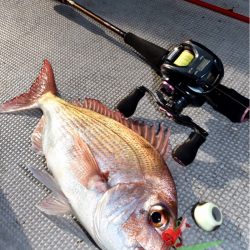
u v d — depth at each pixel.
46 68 0.53
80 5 0.64
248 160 0.53
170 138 0.54
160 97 0.51
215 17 0.69
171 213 0.40
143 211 0.40
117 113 0.49
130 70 0.62
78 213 0.43
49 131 0.48
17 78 0.61
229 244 0.47
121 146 0.45
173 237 0.39
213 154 0.54
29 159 0.53
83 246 0.47
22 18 0.69
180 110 0.50
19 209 0.49
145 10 0.70
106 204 0.41
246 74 0.62
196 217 0.47
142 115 0.57
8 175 0.52
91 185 0.42
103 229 0.40
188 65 0.48
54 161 0.46
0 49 0.64
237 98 0.51
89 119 0.47
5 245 0.47
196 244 0.47
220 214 0.47
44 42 0.65
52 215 0.49
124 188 0.41
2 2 0.71
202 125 0.56
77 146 0.45
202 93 0.48
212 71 0.48
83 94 0.59
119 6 0.71
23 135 0.55
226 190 0.51
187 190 0.51
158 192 0.41
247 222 0.48
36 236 0.48
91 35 0.66
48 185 0.46
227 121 0.56
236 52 0.65
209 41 0.66
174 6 0.71
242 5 0.71
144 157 0.43
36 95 0.52
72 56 0.64
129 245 0.39
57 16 0.69
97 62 0.63
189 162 0.50
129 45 0.59
